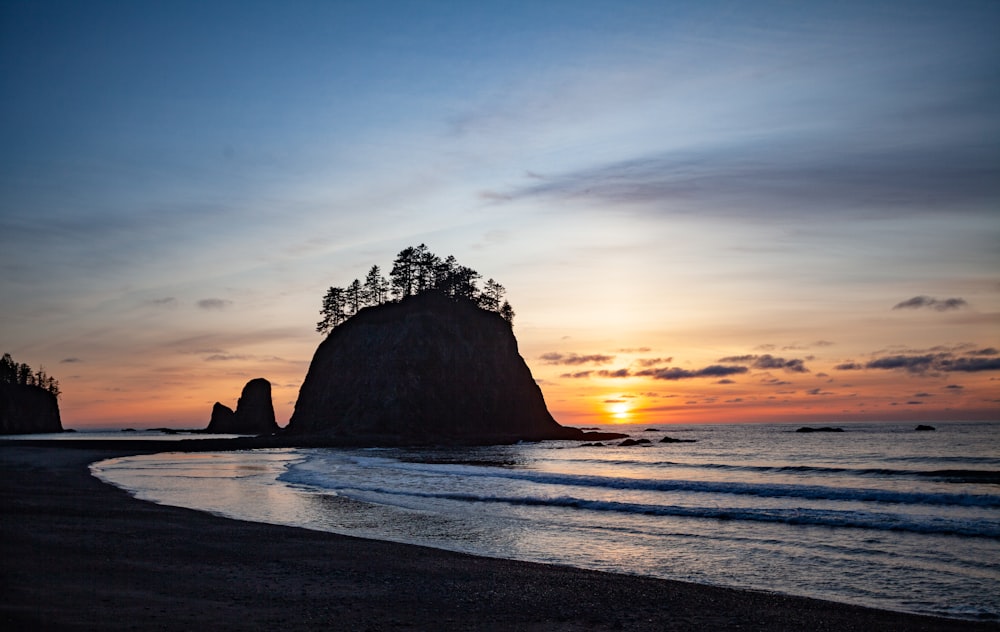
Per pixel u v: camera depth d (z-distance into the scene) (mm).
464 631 9891
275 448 83000
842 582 13445
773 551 16562
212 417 186500
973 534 18125
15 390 196375
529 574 14094
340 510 24516
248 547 16484
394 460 55594
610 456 59719
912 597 12273
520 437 98625
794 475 38125
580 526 20844
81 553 14836
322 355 111062
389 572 14031
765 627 10422
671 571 14656
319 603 11195
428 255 119812
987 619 10844
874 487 30469
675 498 27219
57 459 56469
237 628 9367
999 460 46906
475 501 27203
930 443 70688
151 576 12734
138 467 48188
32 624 9008
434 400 98938
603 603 11773
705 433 132250
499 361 108500
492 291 124750
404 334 102750
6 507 22500
